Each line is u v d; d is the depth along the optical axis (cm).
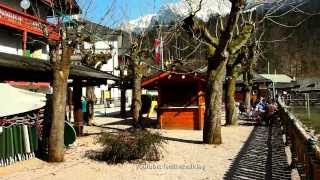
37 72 1630
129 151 1341
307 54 11356
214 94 1739
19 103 1380
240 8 1631
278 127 2486
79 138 1948
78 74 1878
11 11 2973
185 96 2359
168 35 3052
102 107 5606
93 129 2417
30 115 1423
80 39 1606
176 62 2520
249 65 3488
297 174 1066
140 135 1382
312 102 6184
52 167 1277
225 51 1719
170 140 1855
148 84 2414
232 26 1667
